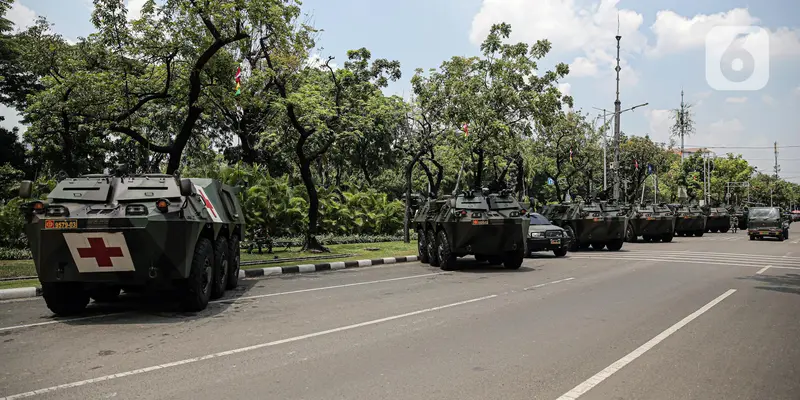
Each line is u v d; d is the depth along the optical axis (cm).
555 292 1032
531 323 749
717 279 1223
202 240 880
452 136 2256
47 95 1786
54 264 775
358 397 455
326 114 1744
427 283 1179
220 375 518
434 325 739
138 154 2352
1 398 457
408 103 2377
